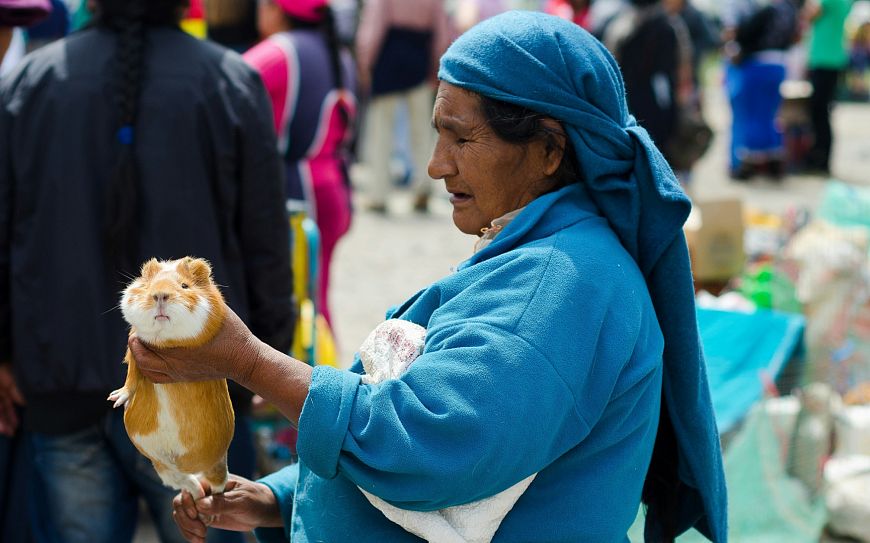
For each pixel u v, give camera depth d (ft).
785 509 16.84
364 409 7.13
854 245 18.86
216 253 12.25
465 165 8.04
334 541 7.90
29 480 13.00
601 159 7.87
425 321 7.98
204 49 12.38
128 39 11.93
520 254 7.56
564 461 7.51
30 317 11.96
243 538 12.93
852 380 19.31
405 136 47.52
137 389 7.59
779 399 17.07
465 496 7.04
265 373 7.28
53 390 11.96
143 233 11.89
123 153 11.73
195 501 8.56
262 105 12.65
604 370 7.29
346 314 29.58
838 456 19.27
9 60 20.98
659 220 7.98
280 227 12.87
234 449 12.65
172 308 6.86
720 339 16.60
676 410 8.52
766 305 19.19
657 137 35.94
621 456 7.66
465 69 7.91
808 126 52.44
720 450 9.04
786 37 48.39
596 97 7.86
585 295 7.34
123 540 12.89
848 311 18.47
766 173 50.39
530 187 8.14
